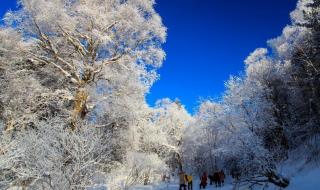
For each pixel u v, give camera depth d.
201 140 34.22
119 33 17.31
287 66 25.19
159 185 25.00
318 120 19.19
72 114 15.72
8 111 15.60
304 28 26.83
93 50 17.45
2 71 17.36
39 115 16.33
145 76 18.25
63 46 17.75
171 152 40.88
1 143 9.12
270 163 13.89
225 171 31.09
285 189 12.48
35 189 8.25
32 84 16.73
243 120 17.80
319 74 19.34
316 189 11.13
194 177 37.88
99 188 9.67
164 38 18.09
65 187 7.91
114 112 17.80
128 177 11.84
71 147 9.00
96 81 17.58
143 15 18.06
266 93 21.94
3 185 8.28
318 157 16.23
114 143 19.05
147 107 22.92
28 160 8.39
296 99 22.48
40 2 15.09
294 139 21.28
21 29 16.97
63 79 18.14
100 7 16.33
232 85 20.27
